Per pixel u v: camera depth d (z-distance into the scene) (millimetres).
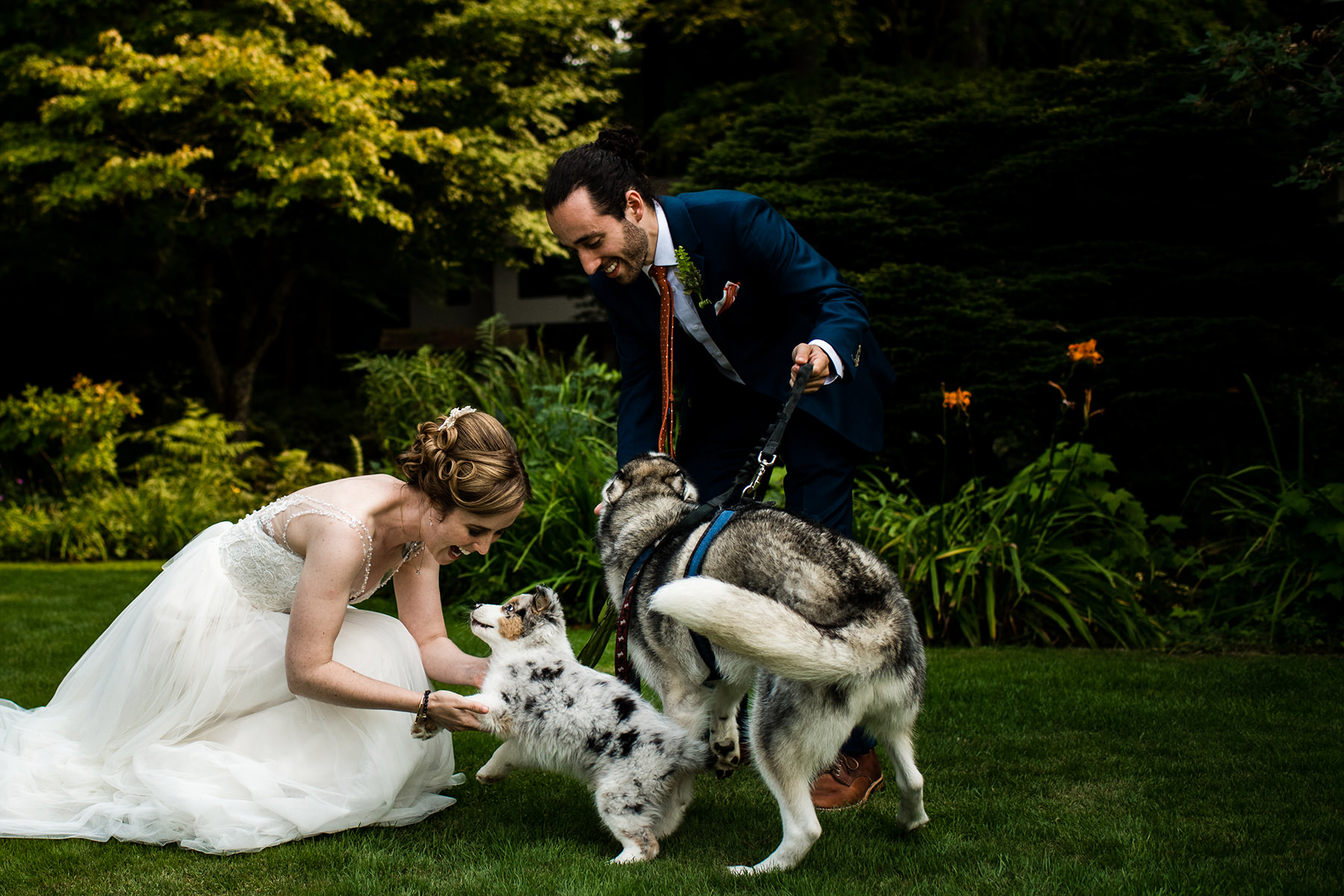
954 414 8133
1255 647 5621
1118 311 8422
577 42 15906
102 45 13008
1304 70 6168
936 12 15016
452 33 15023
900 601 2730
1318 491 5914
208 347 16234
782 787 2682
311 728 3086
